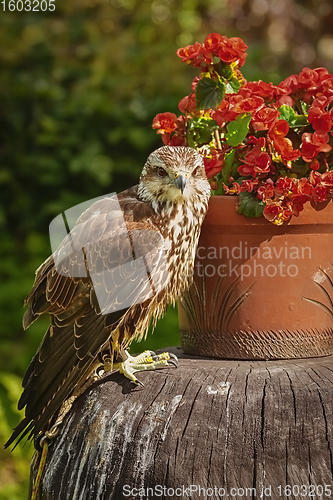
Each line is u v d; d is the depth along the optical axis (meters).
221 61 3.09
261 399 2.68
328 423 2.58
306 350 3.09
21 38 8.34
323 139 2.85
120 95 8.08
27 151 8.02
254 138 2.97
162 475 2.60
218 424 2.64
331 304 3.09
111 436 2.76
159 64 8.38
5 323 7.06
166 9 9.15
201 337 3.21
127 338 3.08
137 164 7.72
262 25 10.25
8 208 8.02
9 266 7.60
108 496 2.67
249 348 3.09
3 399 5.54
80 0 8.71
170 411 2.72
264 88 3.04
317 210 2.96
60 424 3.03
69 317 3.00
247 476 2.55
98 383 3.06
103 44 8.57
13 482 5.37
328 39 10.37
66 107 7.84
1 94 7.96
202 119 3.28
